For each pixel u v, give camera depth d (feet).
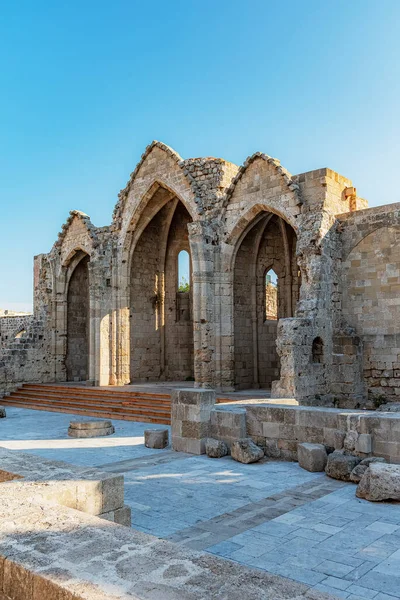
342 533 24.93
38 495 20.72
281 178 77.15
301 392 63.72
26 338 104.94
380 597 18.69
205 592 12.86
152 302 105.60
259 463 40.16
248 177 81.35
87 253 107.96
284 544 23.65
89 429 55.88
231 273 83.87
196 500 30.73
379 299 71.97
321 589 19.29
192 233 82.48
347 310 74.28
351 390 70.28
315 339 69.26
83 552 15.08
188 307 110.01
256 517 27.45
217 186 85.40
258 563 21.58
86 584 13.15
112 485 23.59
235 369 88.38
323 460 37.47
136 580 13.42
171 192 94.89
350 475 34.22
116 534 16.40
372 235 73.00
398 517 27.14
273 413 41.68
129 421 67.97
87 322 116.88
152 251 106.52
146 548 15.37
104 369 94.48
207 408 44.50
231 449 41.78
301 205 74.54
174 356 107.55
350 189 77.36
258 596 12.73
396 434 35.06
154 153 93.35
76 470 25.11
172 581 13.39
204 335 80.94
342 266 75.15
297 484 33.99
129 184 96.78
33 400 88.02
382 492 29.66
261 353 91.97
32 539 15.99
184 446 44.98
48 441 53.11
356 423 36.65
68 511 18.58
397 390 70.03
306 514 27.81
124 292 97.86
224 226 83.71
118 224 98.53
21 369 102.63
